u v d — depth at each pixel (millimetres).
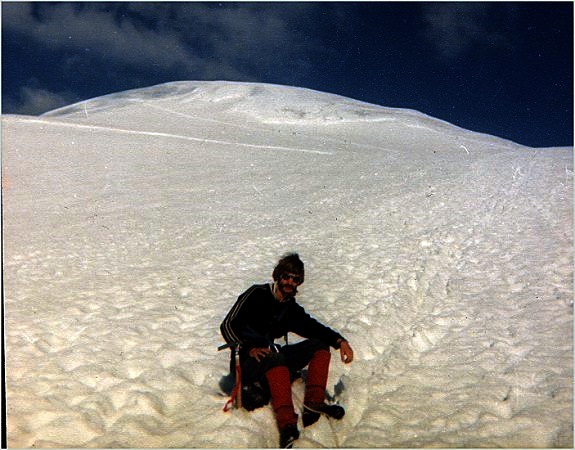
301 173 24969
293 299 4480
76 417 4340
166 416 4430
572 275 7891
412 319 6715
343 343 4395
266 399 4324
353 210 15172
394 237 11281
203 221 14562
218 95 68125
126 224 14297
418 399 4617
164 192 20125
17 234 13070
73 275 9070
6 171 24625
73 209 16875
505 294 7352
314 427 4168
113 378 5051
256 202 17750
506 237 10562
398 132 53625
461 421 4250
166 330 6328
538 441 3949
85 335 6148
